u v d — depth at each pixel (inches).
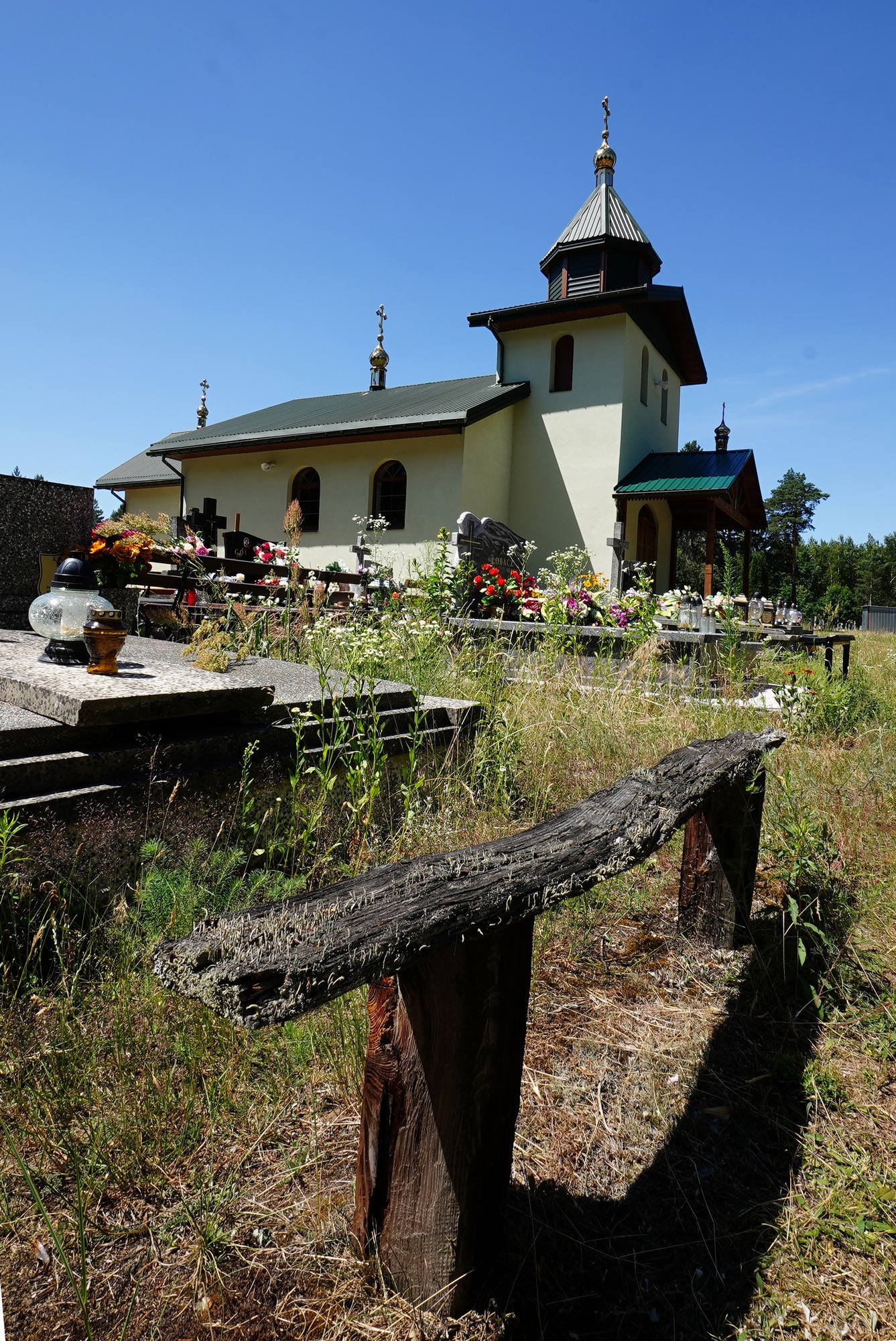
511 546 398.6
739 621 269.7
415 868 58.6
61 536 223.6
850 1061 87.7
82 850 98.2
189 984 42.7
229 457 792.3
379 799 143.3
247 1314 55.5
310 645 218.5
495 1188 57.7
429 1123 54.9
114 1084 73.7
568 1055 87.6
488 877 58.1
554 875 61.2
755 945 113.1
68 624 126.5
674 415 818.2
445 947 52.7
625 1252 63.5
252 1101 74.9
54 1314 54.9
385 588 362.0
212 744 118.1
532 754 173.5
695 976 105.4
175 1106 73.3
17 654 138.3
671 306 706.2
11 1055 74.5
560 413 690.2
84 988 86.7
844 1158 73.0
